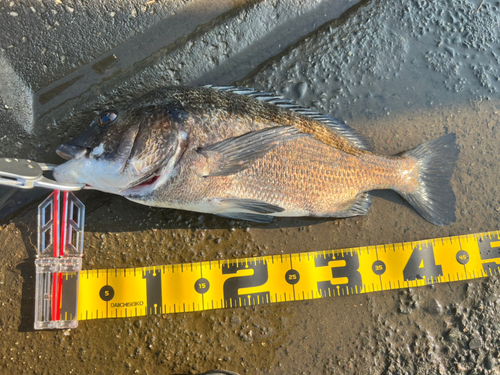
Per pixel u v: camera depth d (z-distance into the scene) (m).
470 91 0.48
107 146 0.37
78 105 0.43
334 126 0.43
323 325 0.44
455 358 0.44
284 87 0.46
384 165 0.43
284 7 0.46
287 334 0.44
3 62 0.42
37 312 0.41
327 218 0.45
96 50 0.43
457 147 0.46
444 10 0.48
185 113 0.37
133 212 0.43
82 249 0.42
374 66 0.47
